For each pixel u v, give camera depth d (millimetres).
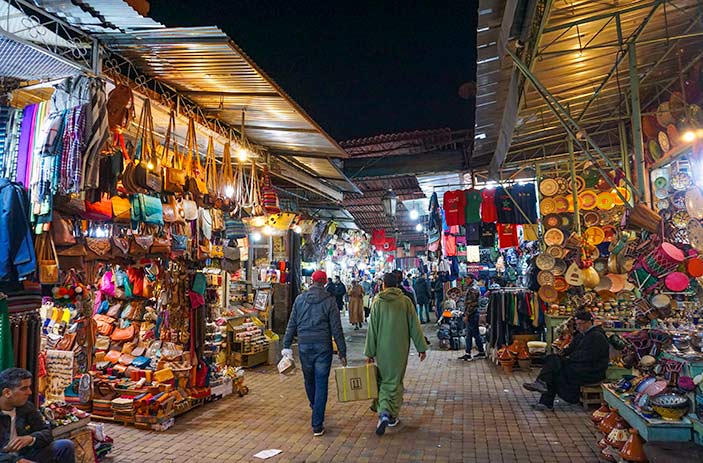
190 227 5715
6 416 3064
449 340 11055
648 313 5328
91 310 5410
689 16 5262
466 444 4801
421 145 11961
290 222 10195
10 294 3584
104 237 4727
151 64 4641
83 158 3525
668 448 3459
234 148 6930
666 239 5012
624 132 8008
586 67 6094
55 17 3676
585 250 7906
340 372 5227
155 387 5520
